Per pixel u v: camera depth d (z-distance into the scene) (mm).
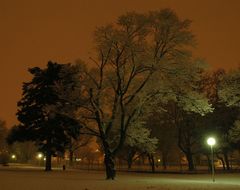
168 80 42531
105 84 44250
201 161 132500
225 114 69812
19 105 64938
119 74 43531
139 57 42625
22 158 157750
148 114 45750
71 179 41594
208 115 70750
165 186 31984
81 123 45250
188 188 29812
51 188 29156
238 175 55719
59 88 44625
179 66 42125
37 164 123375
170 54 42594
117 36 42594
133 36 42719
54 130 62938
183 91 42656
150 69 42625
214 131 70312
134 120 44656
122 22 42469
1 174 52750
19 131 64812
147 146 46969
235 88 45062
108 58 43656
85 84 43969
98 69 44250
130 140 46719
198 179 44406
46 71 63531
